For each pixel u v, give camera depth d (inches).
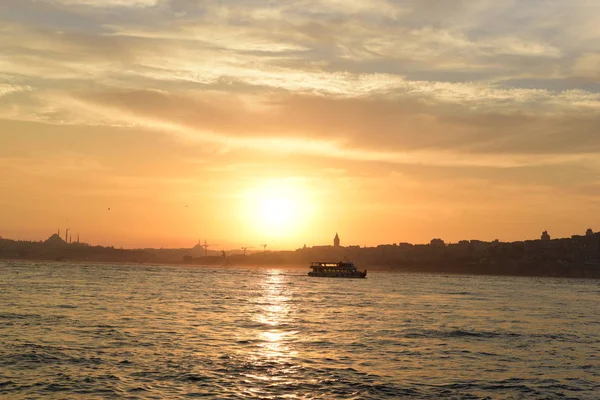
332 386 1875.0
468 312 4596.5
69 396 1691.7
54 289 6151.6
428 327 3435.0
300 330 3186.5
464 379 2031.3
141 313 3868.1
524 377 2082.9
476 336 3085.6
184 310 4202.8
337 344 2696.9
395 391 1841.8
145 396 1707.7
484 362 2342.5
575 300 6973.4
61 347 2386.8
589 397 1835.6
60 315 3540.8
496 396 1820.9
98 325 3117.6
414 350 2581.2
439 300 6058.1
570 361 2404.0
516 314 4547.2
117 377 1908.2
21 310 3774.6
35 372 1945.1
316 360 2281.0
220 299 5462.6
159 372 1990.7
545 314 4628.4
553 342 2935.5
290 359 2282.2
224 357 2277.3
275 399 1710.1
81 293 5679.1
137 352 2333.9
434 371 2146.9
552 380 2044.8
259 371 2044.8
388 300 5856.3
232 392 1765.5
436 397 1791.3
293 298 5905.5
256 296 6077.8
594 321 4121.6
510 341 2933.1
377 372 2097.7
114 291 6136.8
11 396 1678.2
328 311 4429.1
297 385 1871.3
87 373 1950.1
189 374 1972.2
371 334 3068.4
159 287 7288.4
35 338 2596.0
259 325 3368.6
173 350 2404.0
